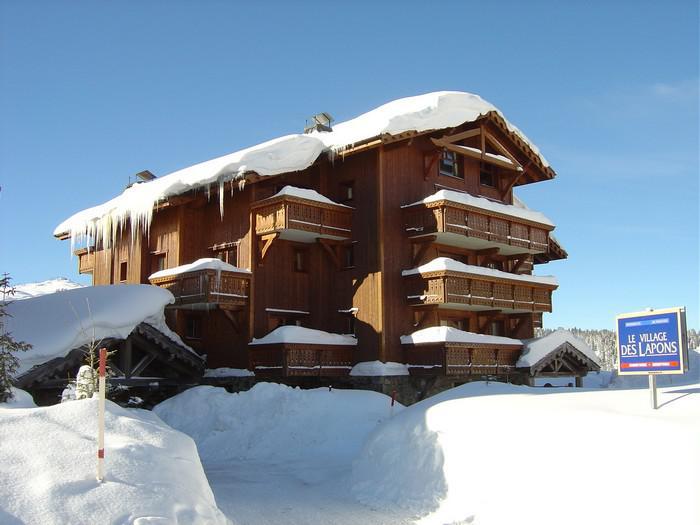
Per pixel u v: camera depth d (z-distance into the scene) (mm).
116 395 18031
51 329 17984
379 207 22656
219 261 21828
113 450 7148
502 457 9164
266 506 10133
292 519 9344
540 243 26484
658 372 9039
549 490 8203
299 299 23672
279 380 21359
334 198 24297
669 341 8945
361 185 23422
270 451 15977
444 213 22359
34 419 7562
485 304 23391
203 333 23875
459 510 8914
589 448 8297
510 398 10812
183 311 23672
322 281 24016
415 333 22422
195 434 17109
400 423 11562
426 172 24312
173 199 24094
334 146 23047
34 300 19859
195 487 7250
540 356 24438
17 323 18422
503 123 26141
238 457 15648
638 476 7527
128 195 25375
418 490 9969
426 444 10508
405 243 23297
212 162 23781
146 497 6426
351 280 23266
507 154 26766
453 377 22219
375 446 11531
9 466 6434
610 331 80562
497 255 26859
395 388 21828
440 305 22750
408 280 23031
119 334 19125
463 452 9781
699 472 7055
